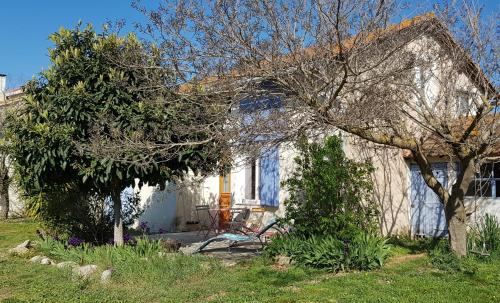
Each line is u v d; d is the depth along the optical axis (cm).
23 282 852
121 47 1019
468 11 927
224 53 816
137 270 889
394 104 912
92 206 1212
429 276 862
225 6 802
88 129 985
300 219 1090
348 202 1103
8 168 1883
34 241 1236
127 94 1012
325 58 795
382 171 1298
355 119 812
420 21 919
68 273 893
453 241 986
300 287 807
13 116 1045
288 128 784
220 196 1579
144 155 935
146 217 1644
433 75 1018
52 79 1022
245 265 989
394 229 1320
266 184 1390
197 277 882
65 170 1027
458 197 984
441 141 1000
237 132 800
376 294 746
